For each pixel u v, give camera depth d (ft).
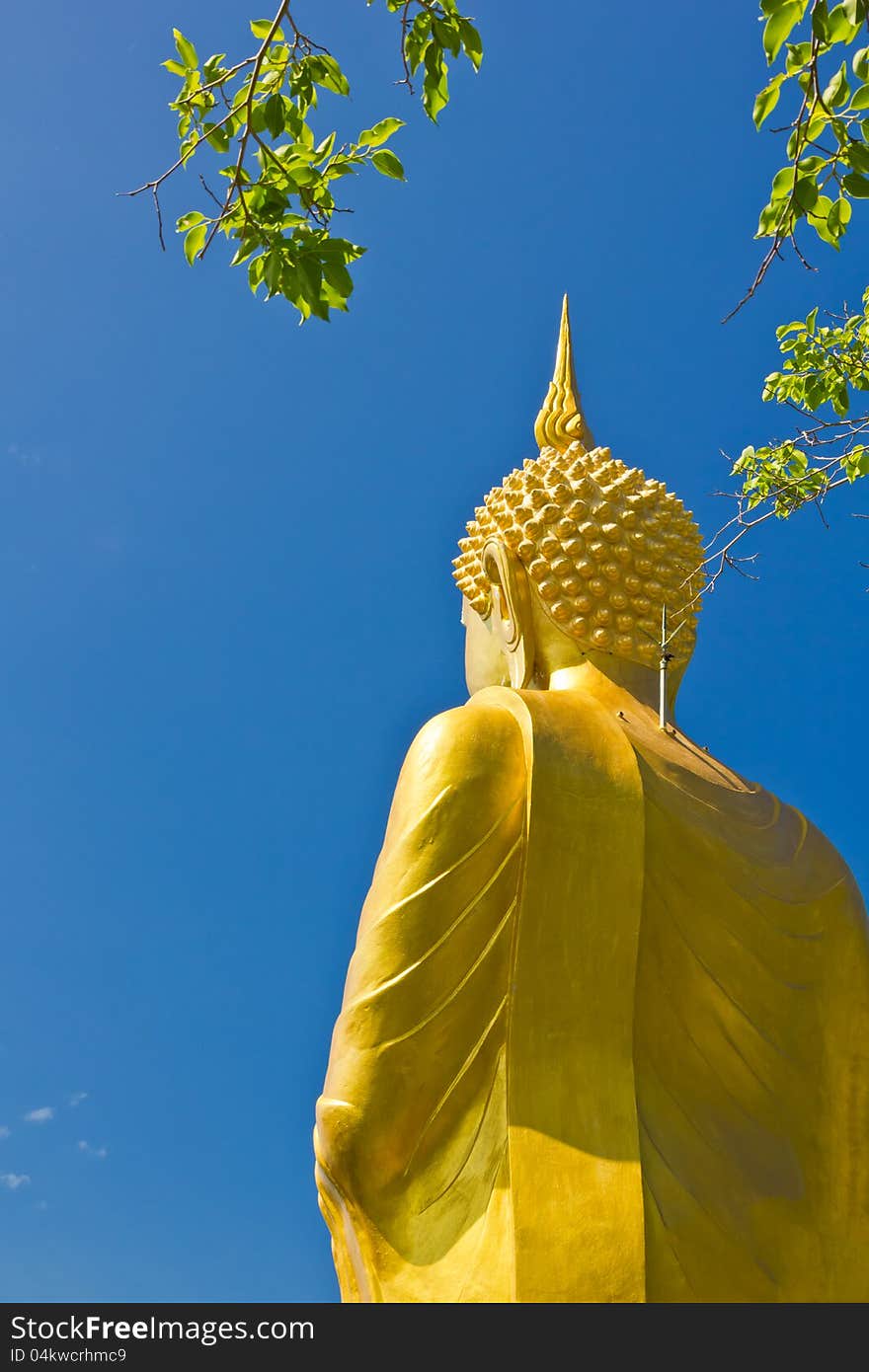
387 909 32.53
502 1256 29.91
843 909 34.71
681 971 33.12
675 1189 30.89
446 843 32.73
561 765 33.14
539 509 38.58
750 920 33.68
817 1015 33.91
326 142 34.60
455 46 32.60
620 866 32.68
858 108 30.71
